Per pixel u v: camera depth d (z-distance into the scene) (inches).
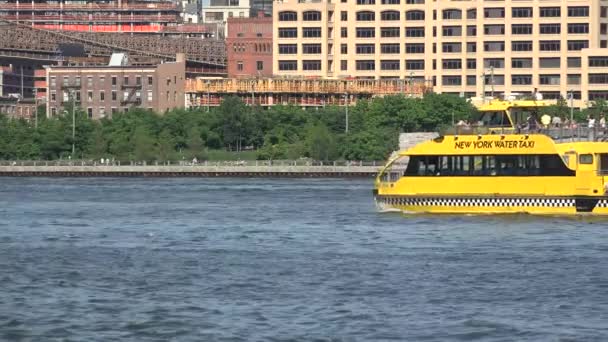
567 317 6082.7
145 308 6353.3
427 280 7047.2
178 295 6697.8
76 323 6033.5
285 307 6333.7
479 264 7583.7
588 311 6205.7
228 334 5792.3
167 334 5812.0
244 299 6560.0
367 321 6008.9
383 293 6678.2
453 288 6806.1
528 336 5718.5
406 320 6028.5
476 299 6501.0
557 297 6545.3
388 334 5762.8
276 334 5777.6
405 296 6589.6
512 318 6058.1
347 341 5649.6
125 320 6092.5
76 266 7751.0
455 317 6087.6
